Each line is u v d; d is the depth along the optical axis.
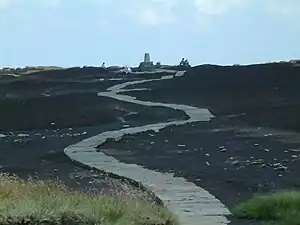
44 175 22.34
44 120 53.94
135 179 18.47
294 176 20.22
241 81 72.19
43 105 59.06
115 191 15.98
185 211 12.78
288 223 11.34
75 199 11.12
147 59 120.31
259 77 73.06
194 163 24.33
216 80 74.62
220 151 28.44
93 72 96.31
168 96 67.38
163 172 21.42
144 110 55.69
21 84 78.12
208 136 35.78
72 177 21.20
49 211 9.34
